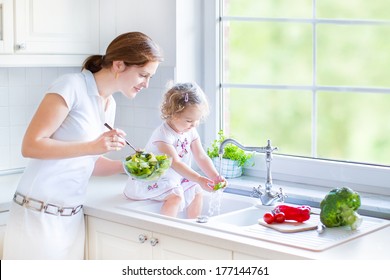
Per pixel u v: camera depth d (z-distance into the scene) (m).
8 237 2.51
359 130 4.18
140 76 2.48
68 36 3.00
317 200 2.64
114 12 3.18
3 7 2.76
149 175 2.41
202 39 3.19
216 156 3.08
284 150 4.28
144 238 2.41
